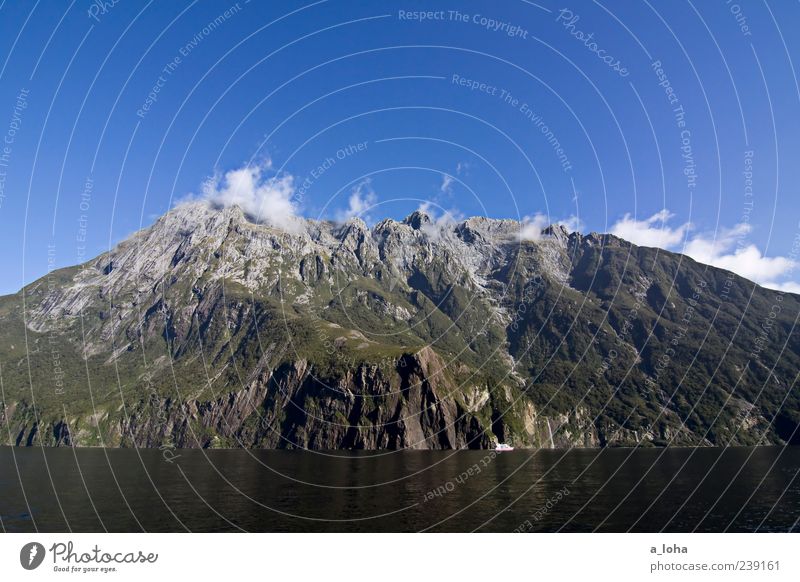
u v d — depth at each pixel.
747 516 55.25
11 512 56.97
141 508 59.34
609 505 62.22
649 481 87.81
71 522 51.84
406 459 156.88
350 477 98.69
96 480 89.19
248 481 88.75
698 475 98.06
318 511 58.12
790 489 76.75
